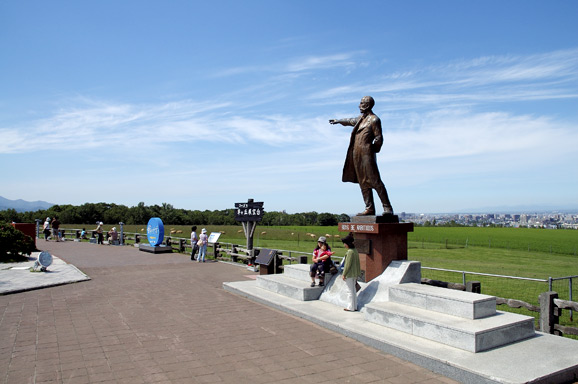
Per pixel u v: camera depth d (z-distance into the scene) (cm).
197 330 828
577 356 616
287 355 683
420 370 621
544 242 4938
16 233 2044
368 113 1050
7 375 593
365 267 1016
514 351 637
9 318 923
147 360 657
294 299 1054
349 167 1108
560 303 782
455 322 690
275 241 4272
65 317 934
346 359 666
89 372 605
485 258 3225
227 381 576
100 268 1795
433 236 5844
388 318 780
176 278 1526
